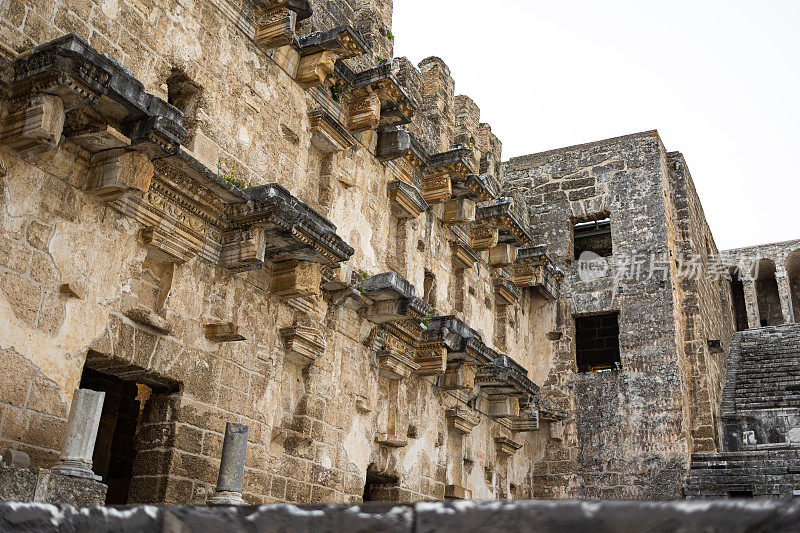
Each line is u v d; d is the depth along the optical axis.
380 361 15.66
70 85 8.55
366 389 15.06
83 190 9.81
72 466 8.23
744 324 42.09
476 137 22.22
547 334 24.88
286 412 13.01
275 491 12.27
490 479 20.44
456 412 18.31
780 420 23.98
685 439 22.34
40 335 9.04
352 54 14.12
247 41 13.02
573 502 1.44
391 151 16.38
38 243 9.20
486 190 19.05
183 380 10.80
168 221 10.77
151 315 10.37
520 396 21.20
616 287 24.75
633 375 23.56
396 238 17.23
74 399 8.56
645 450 22.62
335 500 13.69
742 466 21.69
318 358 13.70
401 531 1.55
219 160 11.98
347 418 14.34
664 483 22.03
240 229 11.58
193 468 10.67
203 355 11.20
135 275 10.44
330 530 1.65
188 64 11.72
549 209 26.70
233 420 11.55
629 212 25.53
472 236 20.81
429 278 18.64
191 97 11.91
